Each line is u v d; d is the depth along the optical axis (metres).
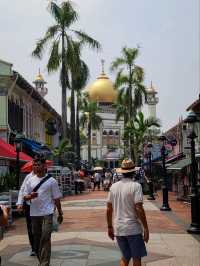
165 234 14.99
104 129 109.75
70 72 41.16
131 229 7.80
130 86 54.44
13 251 12.05
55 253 11.71
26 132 35.72
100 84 109.25
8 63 28.94
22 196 10.01
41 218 9.78
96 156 109.81
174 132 44.03
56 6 41.25
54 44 40.91
